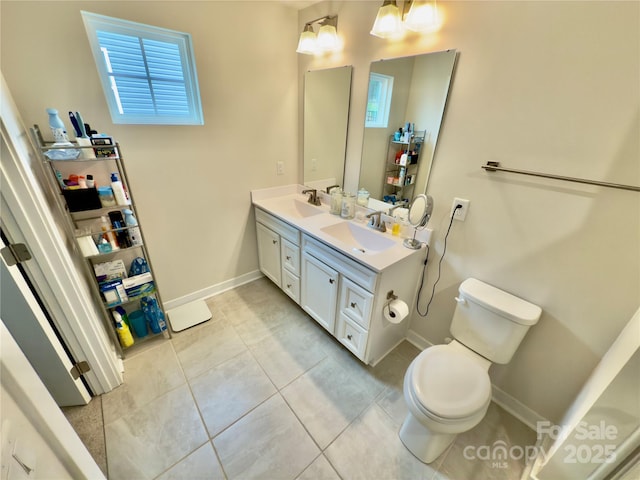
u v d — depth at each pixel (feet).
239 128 6.81
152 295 6.29
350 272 5.15
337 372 5.67
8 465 1.56
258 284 8.59
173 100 5.84
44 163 4.23
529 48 3.58
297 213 7.80
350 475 4.03
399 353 6.20
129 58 5.12
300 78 7.25
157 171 6.00
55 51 4.37
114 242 5.14
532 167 3.91
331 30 5.75
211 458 4.16
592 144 3.38
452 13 4.17
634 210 3.26
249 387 5.29
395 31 4.59
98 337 4.79
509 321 4.23
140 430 4.50
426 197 4.85
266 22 6.33
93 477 2.60
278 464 4.11
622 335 3.45
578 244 3.75
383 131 5.69
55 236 3.98
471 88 4.24
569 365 4.22
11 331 3.78
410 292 5.79
